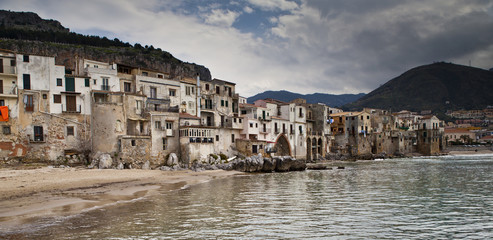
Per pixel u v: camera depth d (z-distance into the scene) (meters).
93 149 60.41
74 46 197.38
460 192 38.38
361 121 131.88
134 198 33.75
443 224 23.45
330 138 125.38
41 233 20.27
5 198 32.56
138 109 63.94
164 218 24.61
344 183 47.50
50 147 57.78
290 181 50.47
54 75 59.06
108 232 20.64
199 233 20.69
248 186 44.19
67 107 59.78
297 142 105.50
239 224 23.00
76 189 38.88
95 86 62.91
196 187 43.03
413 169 73.06
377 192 38.41
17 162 54.88
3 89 54.97
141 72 74.25
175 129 67.06
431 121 162.62
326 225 22.94
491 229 22.28
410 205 30.25
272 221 23.95
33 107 56.91
